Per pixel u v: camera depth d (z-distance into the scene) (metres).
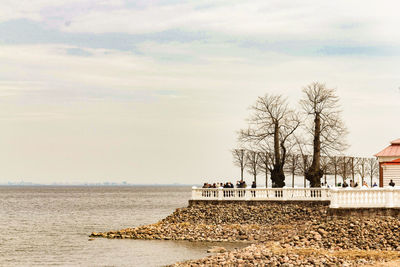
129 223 106.25
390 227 52.41
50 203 199.00
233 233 69.81
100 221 111.31
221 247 61.78
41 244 73.06
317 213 71.00
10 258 61.97
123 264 56.03
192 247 63.72
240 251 52.78
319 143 96.19
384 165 81.12
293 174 107.25
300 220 71.12
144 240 70.56
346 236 52.59
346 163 115.56
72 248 68.12
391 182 74.69
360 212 54.97
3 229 94.19
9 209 157.25
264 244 55.41
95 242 71.12
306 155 106.12
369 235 51.97
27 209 157.12
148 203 199.25
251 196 76.06
